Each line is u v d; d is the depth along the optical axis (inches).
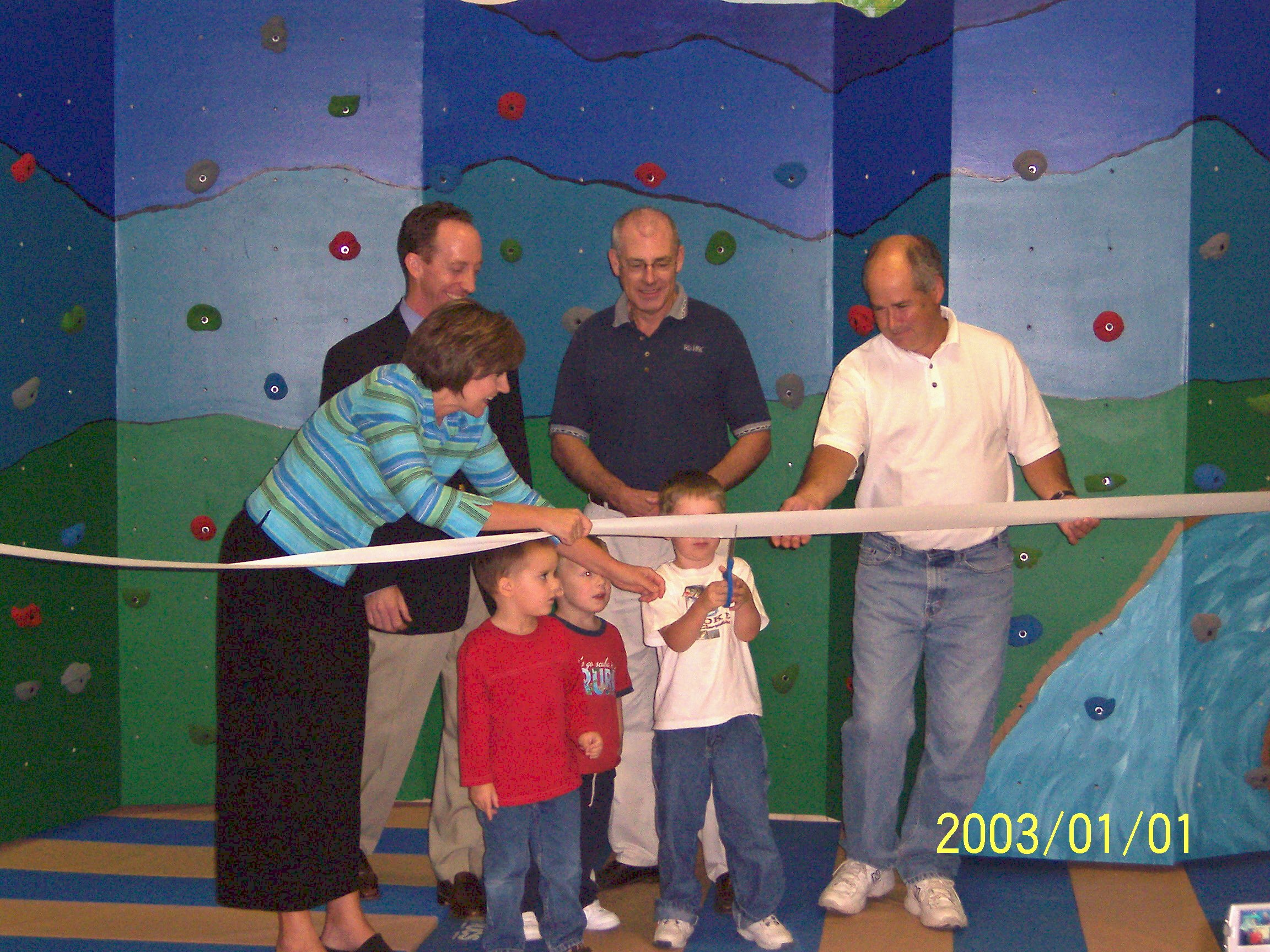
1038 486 109.0
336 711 93.0
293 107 138.0
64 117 132.3
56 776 134.2
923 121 123.0
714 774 103.0
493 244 139.3
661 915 103.4
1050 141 118.0
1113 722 120.5
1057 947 102.2
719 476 118.9
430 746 143.4
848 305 133.7
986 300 120.4
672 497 104.5
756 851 102.0
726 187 137.0
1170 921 107.7
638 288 116.3
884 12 133.9
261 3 137.6
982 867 122.6
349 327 139.3
